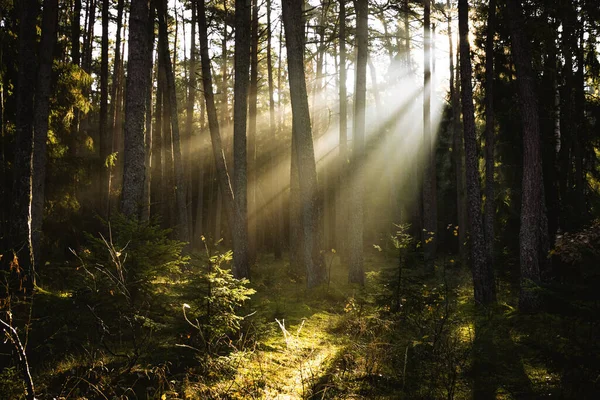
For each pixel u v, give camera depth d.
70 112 17.02
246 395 6.21
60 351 6.93
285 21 14.84
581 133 18.00
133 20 11.19
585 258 6.93
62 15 27.25
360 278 16.16
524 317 10.98
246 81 17.00
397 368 7.47
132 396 5.88
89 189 20.09
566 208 16.73
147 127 20.78
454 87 30.91
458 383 7.02
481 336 9.26
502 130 20.47
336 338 9.38
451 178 36.19
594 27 16.59
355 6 19.70
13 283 8.62
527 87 12.77
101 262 8.20
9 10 14.37
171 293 8.89
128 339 7.73
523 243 12.56
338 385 6.68
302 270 18.95
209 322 7.29
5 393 5.66
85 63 29.06
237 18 17.02
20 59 10.66
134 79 11.12
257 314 9.58
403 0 19.97
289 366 7.51
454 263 25.41
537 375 7.32
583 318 6.71
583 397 6.04
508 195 20.14
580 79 17.98
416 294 11.09
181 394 5.99
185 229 21.64
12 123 14.66
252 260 22.98
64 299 8.05
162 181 26.36
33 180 12.72
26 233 10.18
